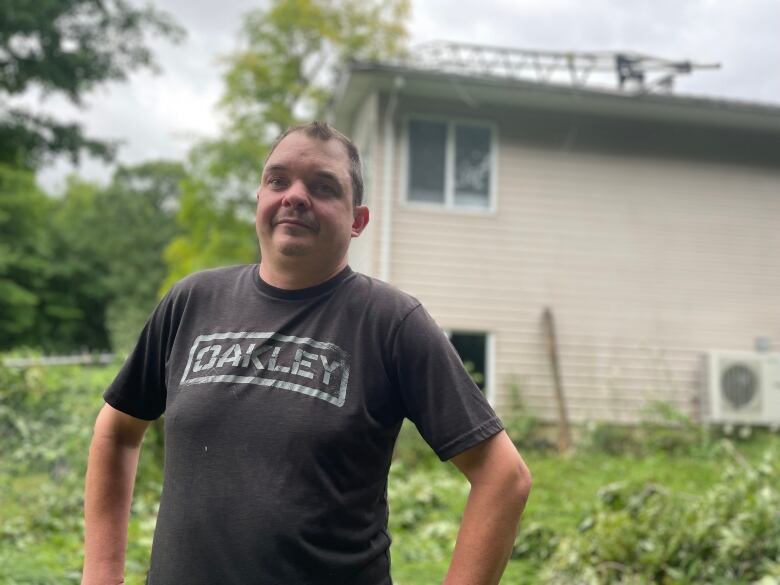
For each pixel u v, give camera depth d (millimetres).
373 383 1767
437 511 6922
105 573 1939
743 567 4387
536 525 5578
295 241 1826
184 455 1767
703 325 12516
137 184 49906
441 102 12086
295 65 21734
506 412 11727
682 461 10141
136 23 23078
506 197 12148
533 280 12078
